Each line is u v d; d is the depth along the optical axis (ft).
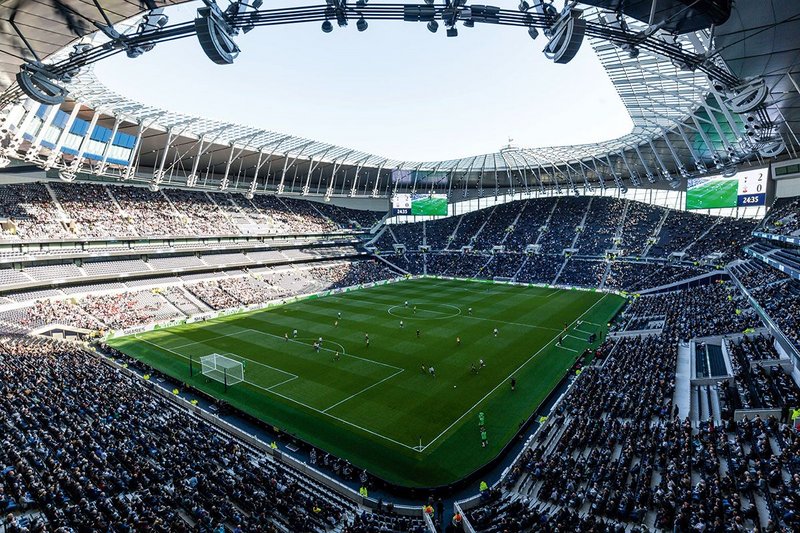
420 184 386.73
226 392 122.62
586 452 81.76
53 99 64.80
